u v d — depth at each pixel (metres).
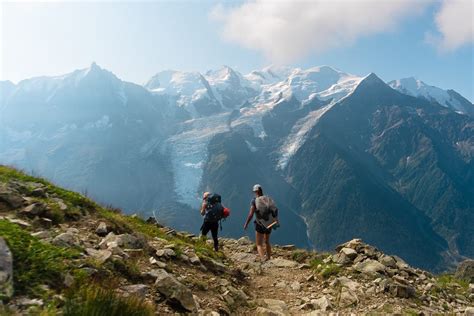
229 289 9.76
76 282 6.34
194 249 13.26
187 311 7.48
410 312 9.97
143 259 9.34
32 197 10.59
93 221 10.74
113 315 5.64
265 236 15.80
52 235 8.41
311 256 15.85
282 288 11.71
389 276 12.84
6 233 6.71
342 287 11.41
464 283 15.01
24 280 5.79
